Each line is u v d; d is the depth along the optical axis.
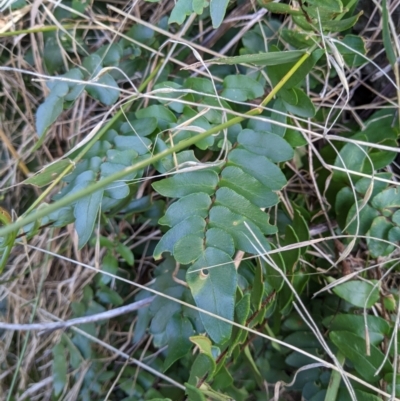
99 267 0.37
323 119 0.34
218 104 0.28
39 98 0.38
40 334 0.35
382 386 0.27
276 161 0.26
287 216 0.32
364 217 0.28
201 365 0.25
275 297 0.29
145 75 0.34
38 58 0.36
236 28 0.35
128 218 0.35
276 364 0.33
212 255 0.22
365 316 0.27
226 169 0.25
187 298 0.29
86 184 0.26
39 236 0.38
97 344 0.37
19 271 0.38
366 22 0.34
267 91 0.31
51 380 0.37
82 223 0.25
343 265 0.30
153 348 0.37
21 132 0.39
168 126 0.28
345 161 0.29
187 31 0.34
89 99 0.37
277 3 0.25
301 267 0.31
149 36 0.32
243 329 0.25
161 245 0.23
